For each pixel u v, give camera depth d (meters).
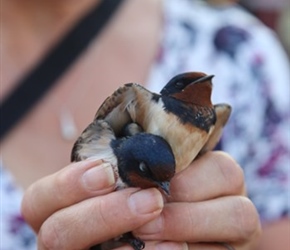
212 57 0.82
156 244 0.64
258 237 0.67
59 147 0.76
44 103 0.76
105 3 0.79
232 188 0.65
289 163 0.82
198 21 0.83
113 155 0.63
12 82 0.76
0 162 0.75
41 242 0.64
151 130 0.62
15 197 0.74
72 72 0.77
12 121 0.75
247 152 0.82
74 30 0.77
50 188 0.63
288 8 1.72
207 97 0.63
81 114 0.77
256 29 0.85
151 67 0.80
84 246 0.63
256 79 0.83
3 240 0.74
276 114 0.83
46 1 0.76
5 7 0.76
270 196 0.81
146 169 0.61
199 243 0.65
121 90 0.62
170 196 0.64
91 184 0.62
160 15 0.82
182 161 0.63
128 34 0.80
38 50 0.76
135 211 0.62
